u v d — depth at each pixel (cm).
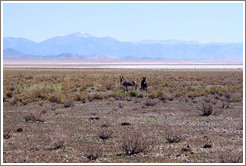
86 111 3869
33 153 1995
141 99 5141
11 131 2683
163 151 2030
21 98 4866
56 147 2139
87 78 9438
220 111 3628
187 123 3039
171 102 4762
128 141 2041
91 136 2464
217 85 7656
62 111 3869
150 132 2608
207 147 2127
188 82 8231
